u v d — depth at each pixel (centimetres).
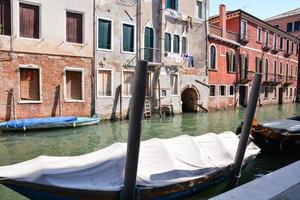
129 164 461
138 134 451
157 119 1897
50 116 1550
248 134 641
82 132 1384
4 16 1420
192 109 2373
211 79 2472
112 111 1781
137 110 443
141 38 1923
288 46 3844
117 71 1809
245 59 2916
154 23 2002
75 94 1653
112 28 1778
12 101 1432
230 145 769
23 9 1470
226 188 670
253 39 3034
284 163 952
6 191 651
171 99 2119
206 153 685
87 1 1662
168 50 2103
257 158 1004
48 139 1217
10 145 1101
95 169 515
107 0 1747
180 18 2145
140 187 501
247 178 809
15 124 1310
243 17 2822
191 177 577
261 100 3334
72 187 463
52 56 1552
